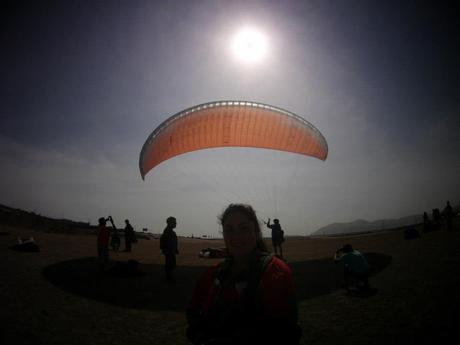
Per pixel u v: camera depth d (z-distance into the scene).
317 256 18.25
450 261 12.06
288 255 19.64
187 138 12.42
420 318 6.48
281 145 12.48
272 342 1.96
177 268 14.52
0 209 31.00
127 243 21.00
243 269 2.28
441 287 8.62
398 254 15.27
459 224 28.33
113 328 6.61
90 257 16.12
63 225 34.34
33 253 15.56
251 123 12.01
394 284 9.50
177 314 7.63
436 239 19.64
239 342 1.99
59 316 7.13
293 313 2.06
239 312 2.09
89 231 34.25
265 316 2.02
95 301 8.43
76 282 10.41
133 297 9.02
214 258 18.50
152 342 5.95
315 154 13.29
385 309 7.27
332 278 11.30
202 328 2.28
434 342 5.30
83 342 5.81
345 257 9.22
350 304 7.92
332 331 6.22
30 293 8.70
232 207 2.47
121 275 11.76
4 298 8.07
